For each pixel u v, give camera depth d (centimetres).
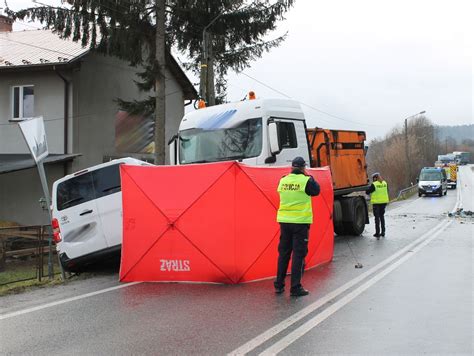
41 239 1044
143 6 1709
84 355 484
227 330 555
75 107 1936
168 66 2453
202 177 829
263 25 1888
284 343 507
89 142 2011
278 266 736
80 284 843
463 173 8900
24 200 1908
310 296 710
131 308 660
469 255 1079
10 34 2353
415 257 1055
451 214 2291
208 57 1881
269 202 840
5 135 1992
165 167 852
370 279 824
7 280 1031
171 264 829
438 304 656
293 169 740
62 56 1941
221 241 806
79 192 946
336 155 1416
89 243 930
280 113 1055
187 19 1817
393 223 1945
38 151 945
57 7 1645
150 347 503
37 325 588
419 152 8356
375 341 511
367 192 1502
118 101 1831
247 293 736
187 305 670
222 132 1041
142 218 847
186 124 1108
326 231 993
